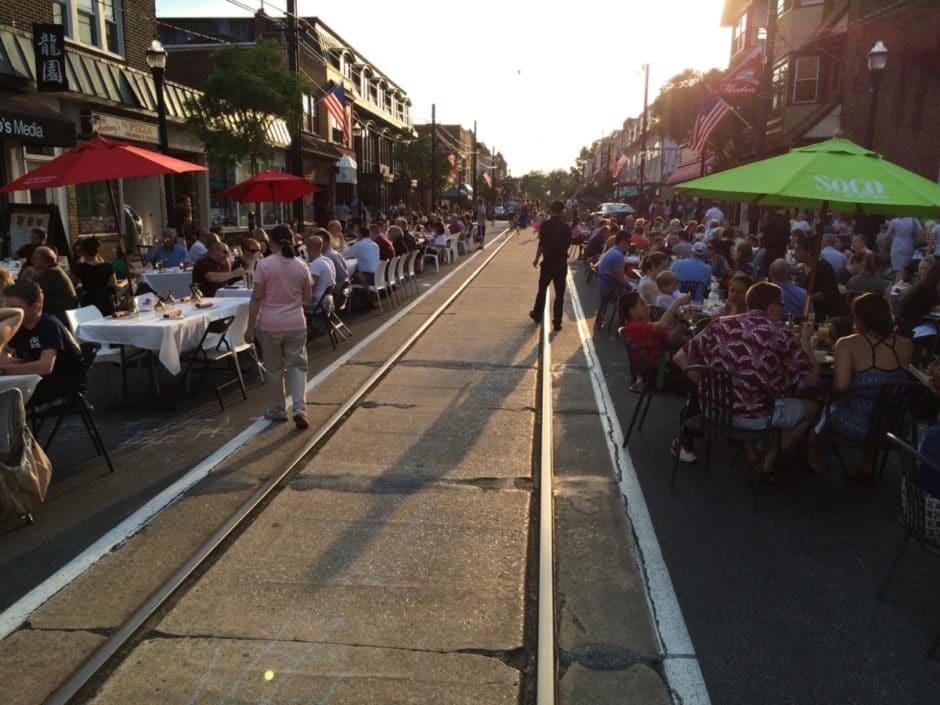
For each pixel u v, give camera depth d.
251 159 18.62
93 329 7.50
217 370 9.58
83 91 16.48
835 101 24.59
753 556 4.71
